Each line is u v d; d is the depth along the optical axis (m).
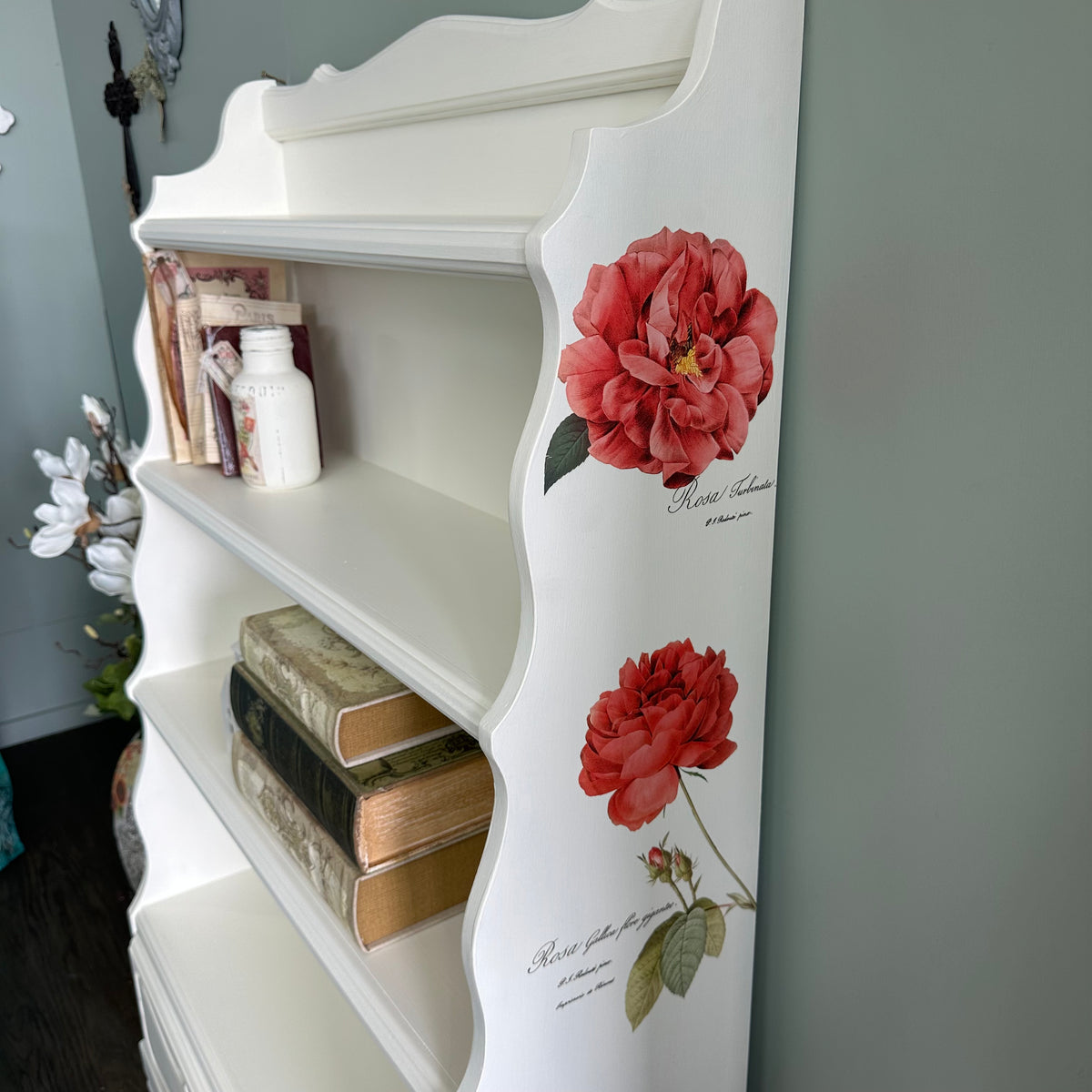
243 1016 1.39
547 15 0.98
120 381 2.64
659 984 0.95
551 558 0.73
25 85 2.38
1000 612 0.75
